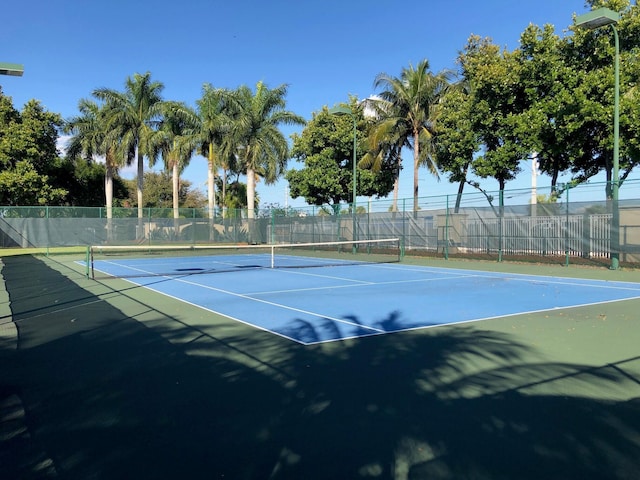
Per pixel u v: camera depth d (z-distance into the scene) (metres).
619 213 17.91
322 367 6.16
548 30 21.08
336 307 10.76
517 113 23.25
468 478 3.47
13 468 3.69
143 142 39.53
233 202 57.84
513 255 21.86
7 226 33.06
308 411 4.72
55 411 4.80
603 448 3.90
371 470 3.60
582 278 16.17
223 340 7.66
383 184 39.19
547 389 5.26
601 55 19.89
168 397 5.15
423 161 32.91
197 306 11.02
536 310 10.14
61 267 22.16
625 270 17.70
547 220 20.47
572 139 20.61
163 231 36.19
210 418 4.58
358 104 37.94
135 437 4.20
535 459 3.73
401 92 32.34
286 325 8.80
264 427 4.37
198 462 3.75
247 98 37.50
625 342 7.31
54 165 45.81
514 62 22.25
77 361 6.55
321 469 3.62
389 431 4.26
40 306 11.18
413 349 7.01
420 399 5.01
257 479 3.49
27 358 6.73
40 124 40.00
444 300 11.66
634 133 18.55
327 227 32.56
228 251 35.09
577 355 6.58
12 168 39.44
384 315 9.73
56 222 33.62
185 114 39.69
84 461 3.79
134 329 8.54
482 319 9.21
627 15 20.11
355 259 26.55
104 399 5.11
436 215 25.52
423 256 26.47
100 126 41.00
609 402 4.87
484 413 4.62
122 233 34.88
